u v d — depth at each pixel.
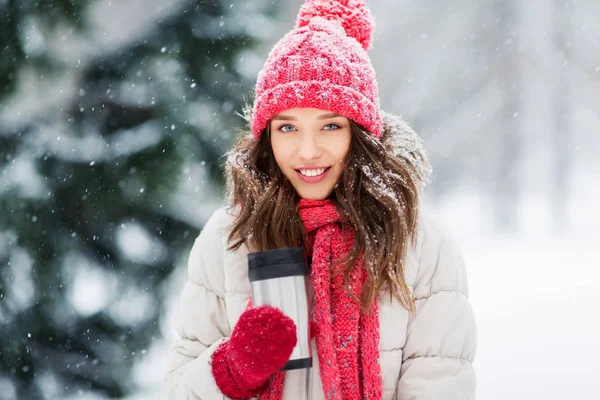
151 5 5.41
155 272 5.08
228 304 2.09
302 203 2.04
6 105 4.85
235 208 2.17
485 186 24.03
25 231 4.86
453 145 24.31
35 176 4.88
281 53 2.01
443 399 1.98
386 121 2.15
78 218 4.91
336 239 2.02
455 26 25.00
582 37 24.12
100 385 5.03
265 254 1.81
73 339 5.04
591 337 7.39
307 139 1.94
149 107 4.99
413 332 2.05
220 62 5.07
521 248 16.16
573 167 26.16
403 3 25.20
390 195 1.98
